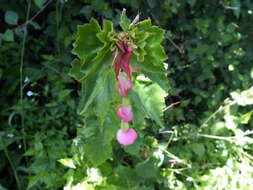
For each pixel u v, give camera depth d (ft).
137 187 1.53
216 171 1.82
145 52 0.77
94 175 1.53
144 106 0.97
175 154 1.86
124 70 0.79
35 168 1.53
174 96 2.19
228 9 2.16
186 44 2.10
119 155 1.70
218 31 2.10
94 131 1.30
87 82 0.81
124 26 0.83
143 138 1.64
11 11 1.56
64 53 1.83
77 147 1.51
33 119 1.73
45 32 1.79
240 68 2.29
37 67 1.90
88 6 1.73
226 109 2.02
